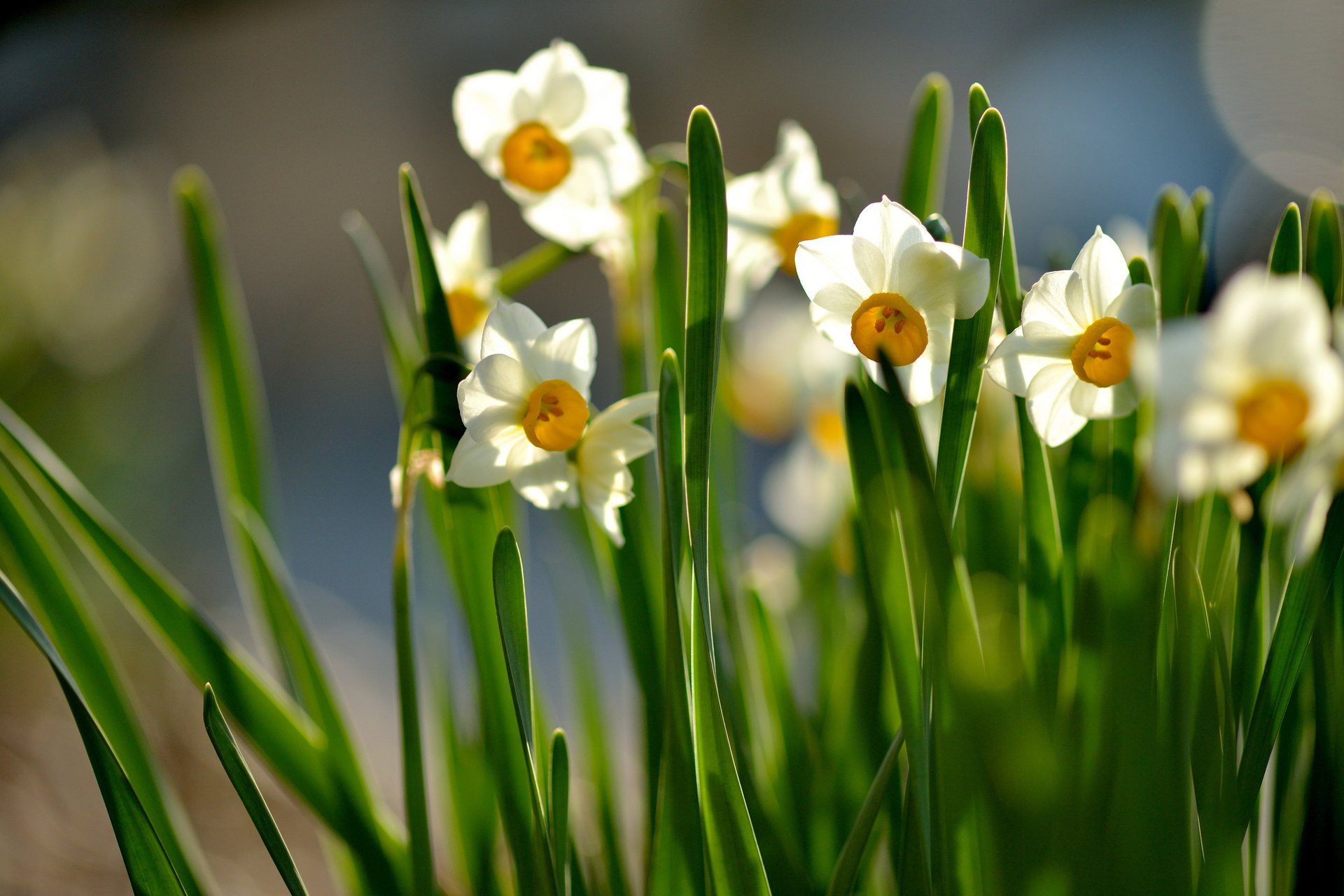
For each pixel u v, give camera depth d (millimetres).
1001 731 617
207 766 1444
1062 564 663
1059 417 637
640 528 720
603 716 779
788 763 723
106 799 650
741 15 5184
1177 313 695
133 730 705
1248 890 672
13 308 1905
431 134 5348
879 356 615
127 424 1991
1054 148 4730
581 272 4742
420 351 750
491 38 5301
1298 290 587
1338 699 660
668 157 722
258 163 5391
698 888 647
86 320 1999
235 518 746
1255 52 2748
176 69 5121
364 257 745
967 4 5125
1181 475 594
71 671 700
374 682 1913
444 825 776
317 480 3832
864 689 704
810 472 958
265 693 712
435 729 777
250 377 757
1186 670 630
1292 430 589
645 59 5215
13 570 700
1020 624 661
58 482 703
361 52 5371
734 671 711
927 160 737
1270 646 643
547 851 648
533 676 686
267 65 5320
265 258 5379
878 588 646
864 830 647
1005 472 745
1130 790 620
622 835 774
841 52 5176
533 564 2877
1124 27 4715
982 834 634
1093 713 644
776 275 2137
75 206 2062
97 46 4887
